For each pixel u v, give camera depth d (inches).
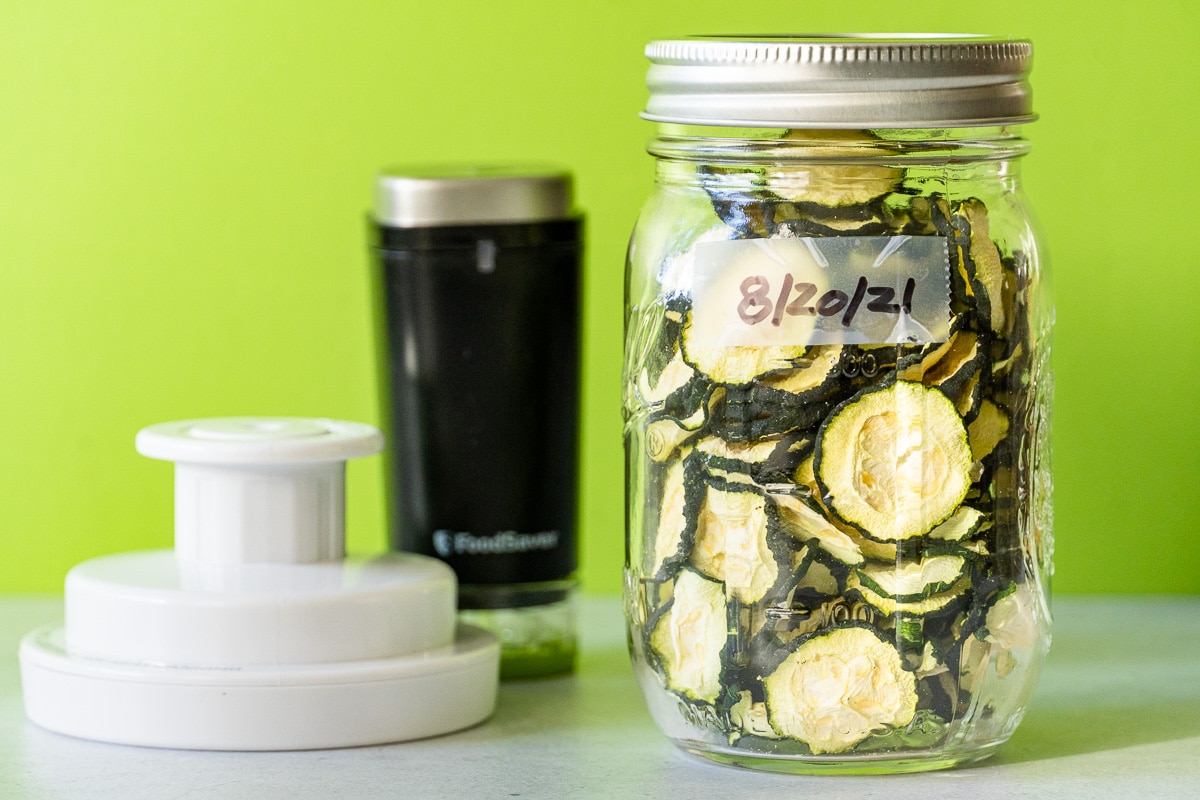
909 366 23.9
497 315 28.4
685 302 24.5
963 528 24.2
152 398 33.8
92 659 26.0
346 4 33.2
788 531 24.1
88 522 34.0
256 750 25.7
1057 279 32.8
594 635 31.5
